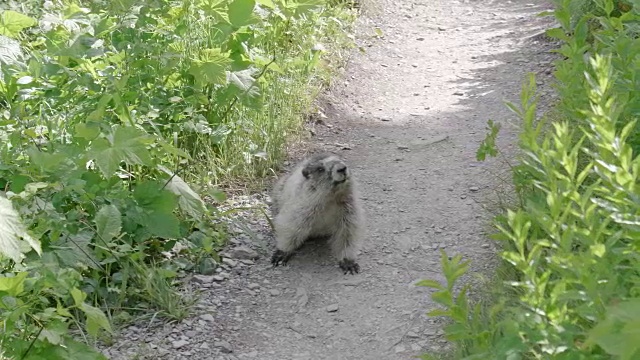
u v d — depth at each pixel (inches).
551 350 150.3
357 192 299.3
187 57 337.4
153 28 331.3
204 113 353.7
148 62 314.8
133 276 264.1
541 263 225.6
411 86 465.1
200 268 287.3
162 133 330.0
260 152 358.3
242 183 350.9
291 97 412.2
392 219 330.3
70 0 425.1
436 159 378.0
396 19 561.6
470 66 484.7
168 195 275.4
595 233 159.5
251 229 319.9
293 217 293.7
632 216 156.1
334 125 419.8
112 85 297.0
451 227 320.2
